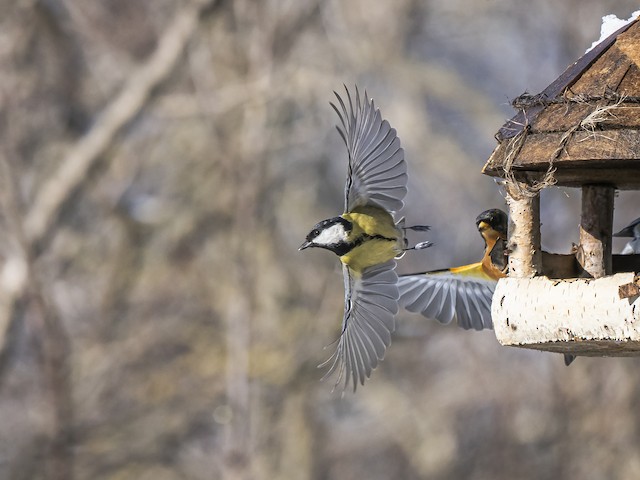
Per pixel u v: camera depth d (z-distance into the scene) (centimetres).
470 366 1702
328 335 1742
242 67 1769
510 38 2064
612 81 583
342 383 1786
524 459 1594
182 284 1800
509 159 595
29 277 1599
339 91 1867
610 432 1540
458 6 2020
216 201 1852
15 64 1714
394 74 1936
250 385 1678
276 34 1747
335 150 1942
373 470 1811
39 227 1739
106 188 1861
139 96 1794
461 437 1745
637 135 558
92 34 1877
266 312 1750
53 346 1596
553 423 1567
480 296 746
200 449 1741
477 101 1991
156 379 1723
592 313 564
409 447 1775
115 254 1836
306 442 1731
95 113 1922
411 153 1944
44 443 1570
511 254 604
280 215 1859
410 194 1911
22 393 1664
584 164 581
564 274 622
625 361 1558
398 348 1795
